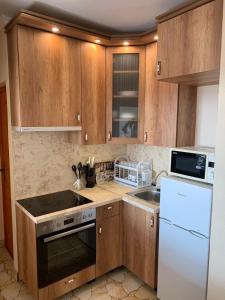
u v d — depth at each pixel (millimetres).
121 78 2521
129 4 1961
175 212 1892
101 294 2242
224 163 1528
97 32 2260
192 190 1751
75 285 2195
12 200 2416
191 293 1836
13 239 2482
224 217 1553
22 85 1968
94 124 2467
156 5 1973
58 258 2100
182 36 1709
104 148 2992
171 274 1976
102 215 2318
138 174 2730
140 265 2316
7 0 1912
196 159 1821
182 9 1684
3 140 2660
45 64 2076
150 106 2420
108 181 3014
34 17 1870
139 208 2270
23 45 1946
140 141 2557
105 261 2398
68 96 2242
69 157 2691
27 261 2148
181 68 1734
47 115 2125
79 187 2674
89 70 2365
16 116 2100
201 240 1723
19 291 2254
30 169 2420
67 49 2197
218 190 1574
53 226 1999
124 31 2574
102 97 2502
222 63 1474
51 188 2584
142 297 2211
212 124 2246
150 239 2176
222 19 1460
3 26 2236
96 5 1978
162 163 2730
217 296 1631
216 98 2199
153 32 2180
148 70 2406
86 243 2254
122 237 2508
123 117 2578
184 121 2252
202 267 1734
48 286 2020
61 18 2242
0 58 2402
